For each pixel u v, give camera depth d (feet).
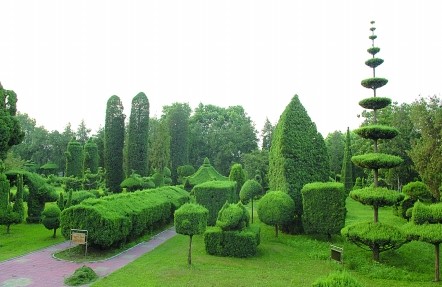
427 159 103.04
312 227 84.94
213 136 276.62
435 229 58.03
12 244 79.97
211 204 101.60
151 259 69.41
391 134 72.28
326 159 98.12
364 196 69.21
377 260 67.67
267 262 69.62
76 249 75.46
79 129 355.36
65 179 174.09
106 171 169.78
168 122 247.09
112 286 52.34
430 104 112.27
